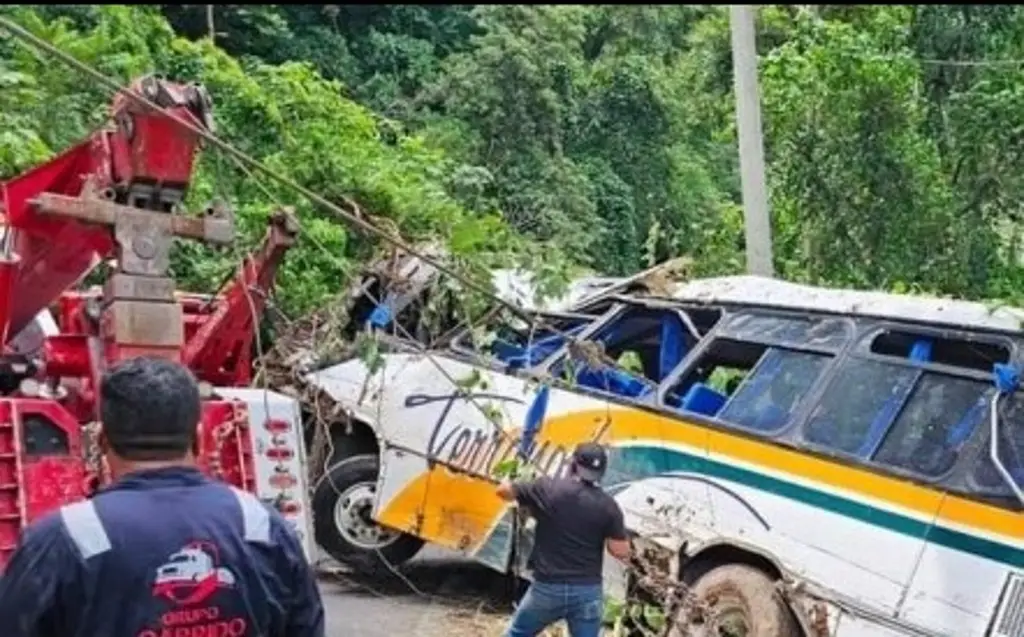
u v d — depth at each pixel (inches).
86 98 540.7
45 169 186.1
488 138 870.4
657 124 967.0
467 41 1102.4
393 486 328.2
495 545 307.9
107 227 172.4
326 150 595.8
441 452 320.8
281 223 253.9
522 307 326.3
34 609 90.4
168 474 97.0
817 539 253.0
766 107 512.1
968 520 235.1
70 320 209.9
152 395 97.2
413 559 390.6
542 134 883.4
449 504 318.0
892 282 486.0
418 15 1083.9
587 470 243.3
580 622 242.8
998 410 241.3
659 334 329.7
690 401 287.7
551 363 315.6
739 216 608.1
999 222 490.6
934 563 237.0
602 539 243.0
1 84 505.0
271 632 97.7
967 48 514.0
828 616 247.0
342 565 355.9
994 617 226.7
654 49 1098.1
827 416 263.9
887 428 254.4
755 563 264.1
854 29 548.7
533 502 242.4
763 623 250.7
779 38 712.4
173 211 180.5
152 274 171.2
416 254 223.5
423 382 329.7
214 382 254.8
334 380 346.0
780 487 261.4
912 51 519.8
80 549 91.4
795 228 510.0
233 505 97.4
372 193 571.2
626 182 941.8
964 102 485.4
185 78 622.5
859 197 493.7
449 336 335.6
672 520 275.3
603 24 1094.4
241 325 253.8
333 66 978.1
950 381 252.4
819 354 274.7
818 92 499.2
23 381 188.7
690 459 277.1
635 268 900.6
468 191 706.2
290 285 502.9
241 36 973.8
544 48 935.0
